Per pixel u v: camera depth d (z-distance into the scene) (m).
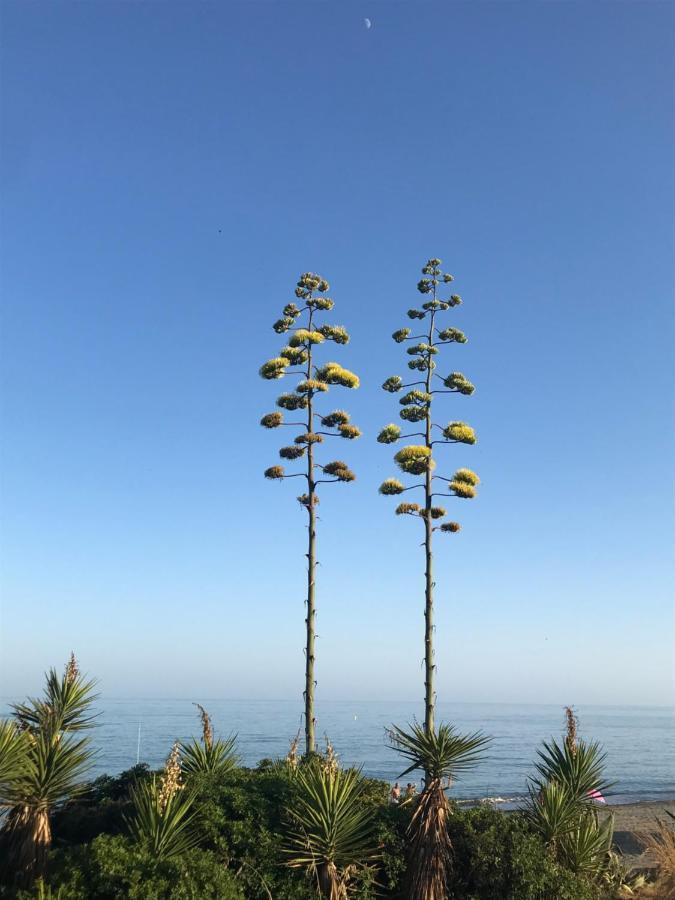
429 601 20.84
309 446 21.41
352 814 11.56
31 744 11.19
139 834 10.62
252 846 10.99
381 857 11.61
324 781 11.48
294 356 22.41
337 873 11.02
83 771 11.22
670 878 14.64
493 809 13.77
